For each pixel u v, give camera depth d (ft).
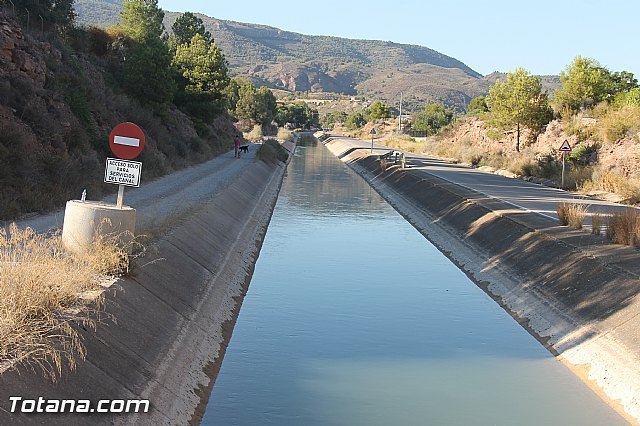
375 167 193.06
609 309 50.83
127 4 210.18
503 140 200.64
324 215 117.39
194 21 261.85
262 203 120.47
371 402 40.88
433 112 433.89
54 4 136.56
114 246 43.11
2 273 32.40
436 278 73.05
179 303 48.49
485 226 87.25
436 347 51.16
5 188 63.93
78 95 99.50
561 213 80.48
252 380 43.70
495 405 40.91
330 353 49.29
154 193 89.92
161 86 146.10
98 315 35.65
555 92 184.75
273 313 58.95
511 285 66.13
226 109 252.83
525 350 50.80
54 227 57.26
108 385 32.17
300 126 651.25
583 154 146.72
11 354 28.81
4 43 84.79
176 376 39.14
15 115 78.07
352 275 73.41
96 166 84.23
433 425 38.11
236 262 72.28
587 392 43.04
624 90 181.27
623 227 68.13
